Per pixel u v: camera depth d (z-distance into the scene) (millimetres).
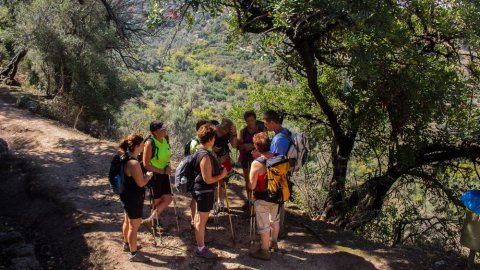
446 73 7508
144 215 6781
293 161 5422
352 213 9203
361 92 8328
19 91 17344
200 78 87812
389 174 9672
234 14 7434
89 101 17094
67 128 12328
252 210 5980
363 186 9680
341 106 10430
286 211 7859
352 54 6703
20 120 12398
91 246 5844
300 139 5453
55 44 16250
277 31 6715
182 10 6535
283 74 9883
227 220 6742
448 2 7027
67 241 6180
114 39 18203
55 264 5781
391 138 9188
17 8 19234
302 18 6102
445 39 7465
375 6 6062
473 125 8055
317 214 9469
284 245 6051
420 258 5977
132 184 4988
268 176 5180
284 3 5766
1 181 8375
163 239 5965
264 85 11984
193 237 6086
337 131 9680
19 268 5398
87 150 10102
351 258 5805
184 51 109250
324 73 10609
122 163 4945
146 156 5551
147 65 24734
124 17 20203
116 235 6098
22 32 16797
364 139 9961
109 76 18328
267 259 5516
